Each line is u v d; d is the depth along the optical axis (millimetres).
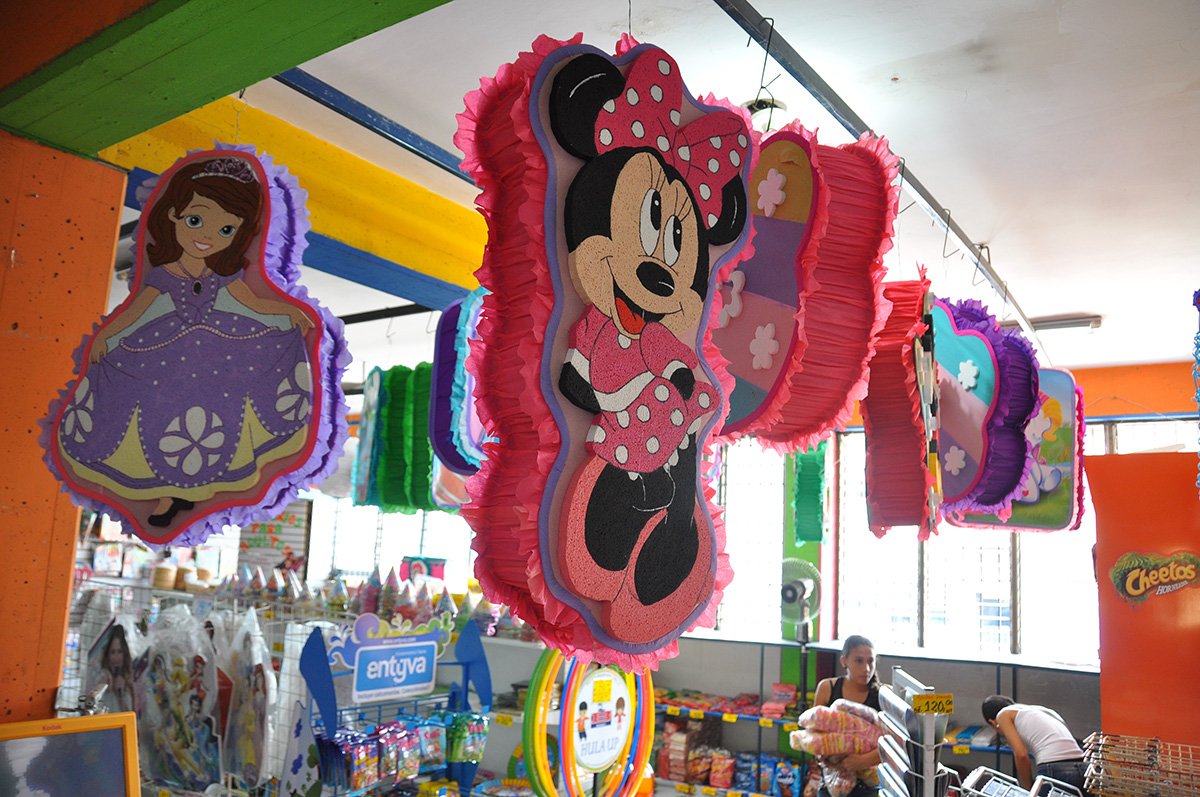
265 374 2027
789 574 7348
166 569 6738
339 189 4062
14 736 2154
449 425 3273
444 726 3680
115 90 2217
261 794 3506
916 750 2543
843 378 2061
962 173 3955
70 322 2586
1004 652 7000
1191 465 3143
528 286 1277
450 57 3246
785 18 2844
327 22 1879
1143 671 3125
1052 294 5652
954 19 2824
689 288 1438
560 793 3488
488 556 1281
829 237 2002
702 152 1495
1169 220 4391
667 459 1363
